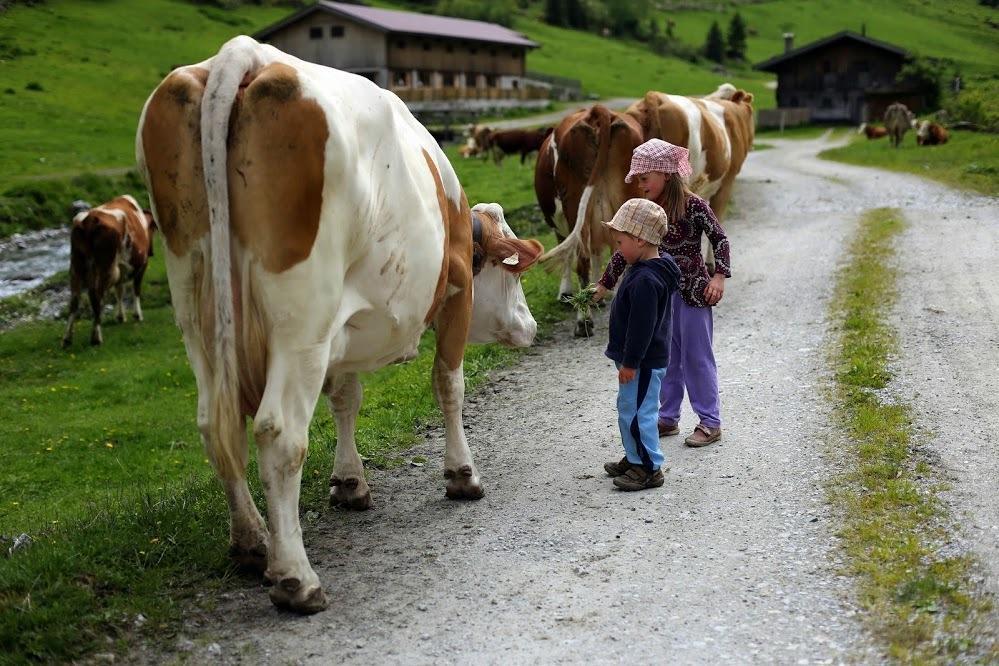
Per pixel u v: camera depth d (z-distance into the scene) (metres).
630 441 5.84
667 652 4.02
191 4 80.25
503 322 6.43
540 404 7.99
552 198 11.26
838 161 31.52
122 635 4.30
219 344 4.12
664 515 5.45
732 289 11.51
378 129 4.57
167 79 4.22
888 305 9.91
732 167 12.69
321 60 64.00
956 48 74.00
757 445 6.43
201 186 4.15
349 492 5.84
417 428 7.57
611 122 9.57
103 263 16.02
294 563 4.42
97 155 33.00
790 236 15.16
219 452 4.24
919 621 4.08
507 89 68.81
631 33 117.38
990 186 19.70
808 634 4.09
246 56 4.17
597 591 4.60
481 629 4.30
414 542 5.33
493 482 6.24
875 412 6.74
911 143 36.94
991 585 4.34
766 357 8.52
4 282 20.34
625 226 5.65
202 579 4.82
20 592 4.54
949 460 5.86
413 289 4.94
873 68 64.69
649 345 5.72
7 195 25.59
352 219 4.36
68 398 12.77
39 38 59.62
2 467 9.66
